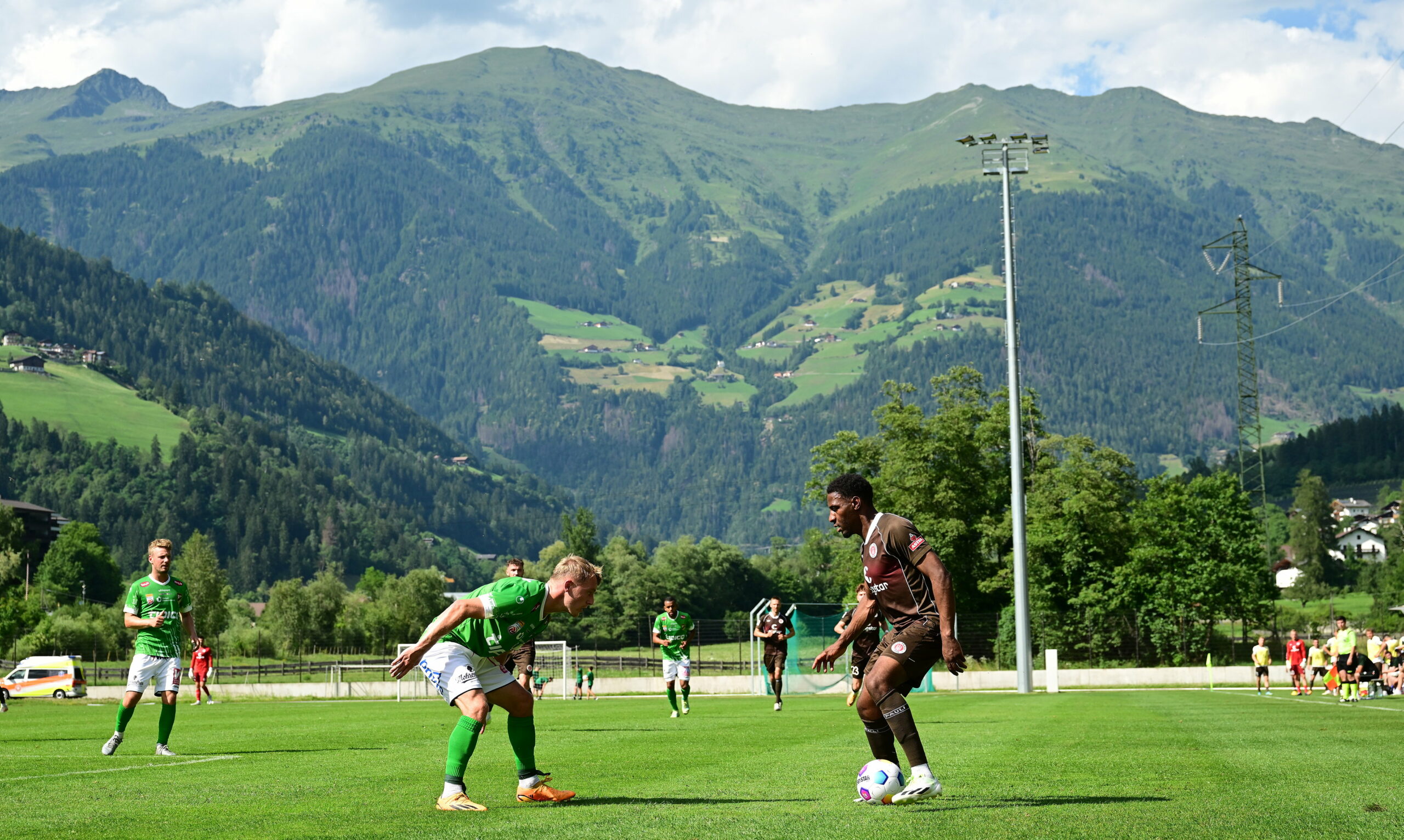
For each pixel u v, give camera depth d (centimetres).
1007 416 6600
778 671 2647
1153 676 4484
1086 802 792
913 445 6575
